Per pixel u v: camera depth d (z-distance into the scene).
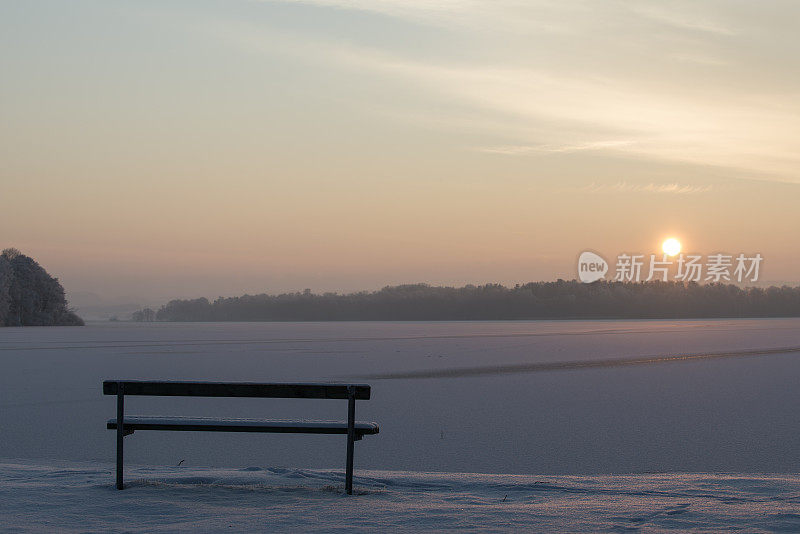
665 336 86.25
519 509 5.86
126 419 6.73
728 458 16.22
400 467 15.24
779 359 48.78
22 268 124.75
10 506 5.82
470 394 29.30
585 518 5.54
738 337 82.31
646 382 34.00
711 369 41.12
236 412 23.42
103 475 7.70
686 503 6.16
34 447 17.36
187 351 56.72
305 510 5.80
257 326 151.12
